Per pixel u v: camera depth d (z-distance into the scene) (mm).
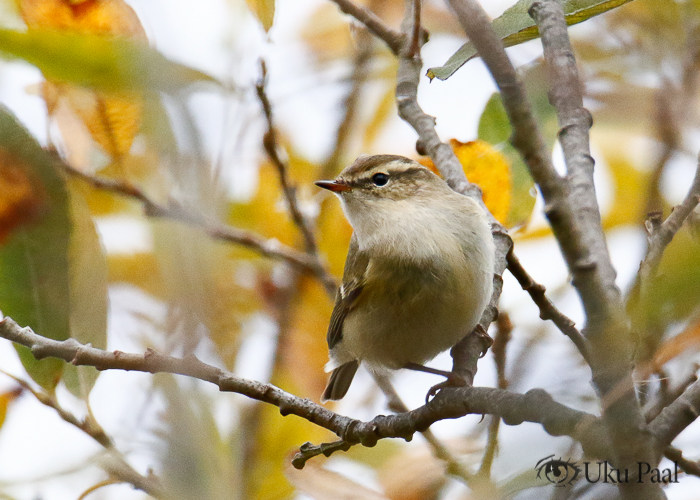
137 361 7293
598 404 6207
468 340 9250
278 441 10484
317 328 12242
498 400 6383
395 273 9219
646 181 11141
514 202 10273
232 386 7512
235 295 11945
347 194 9984
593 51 12930
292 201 11672
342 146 13711
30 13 9039
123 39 7855
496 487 7219
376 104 14156
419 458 9523
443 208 9391
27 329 7488
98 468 9234
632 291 6195
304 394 11875
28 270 7914
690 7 11836
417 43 10070
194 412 7730
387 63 13977
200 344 7473
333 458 10727
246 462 9789
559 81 6195
